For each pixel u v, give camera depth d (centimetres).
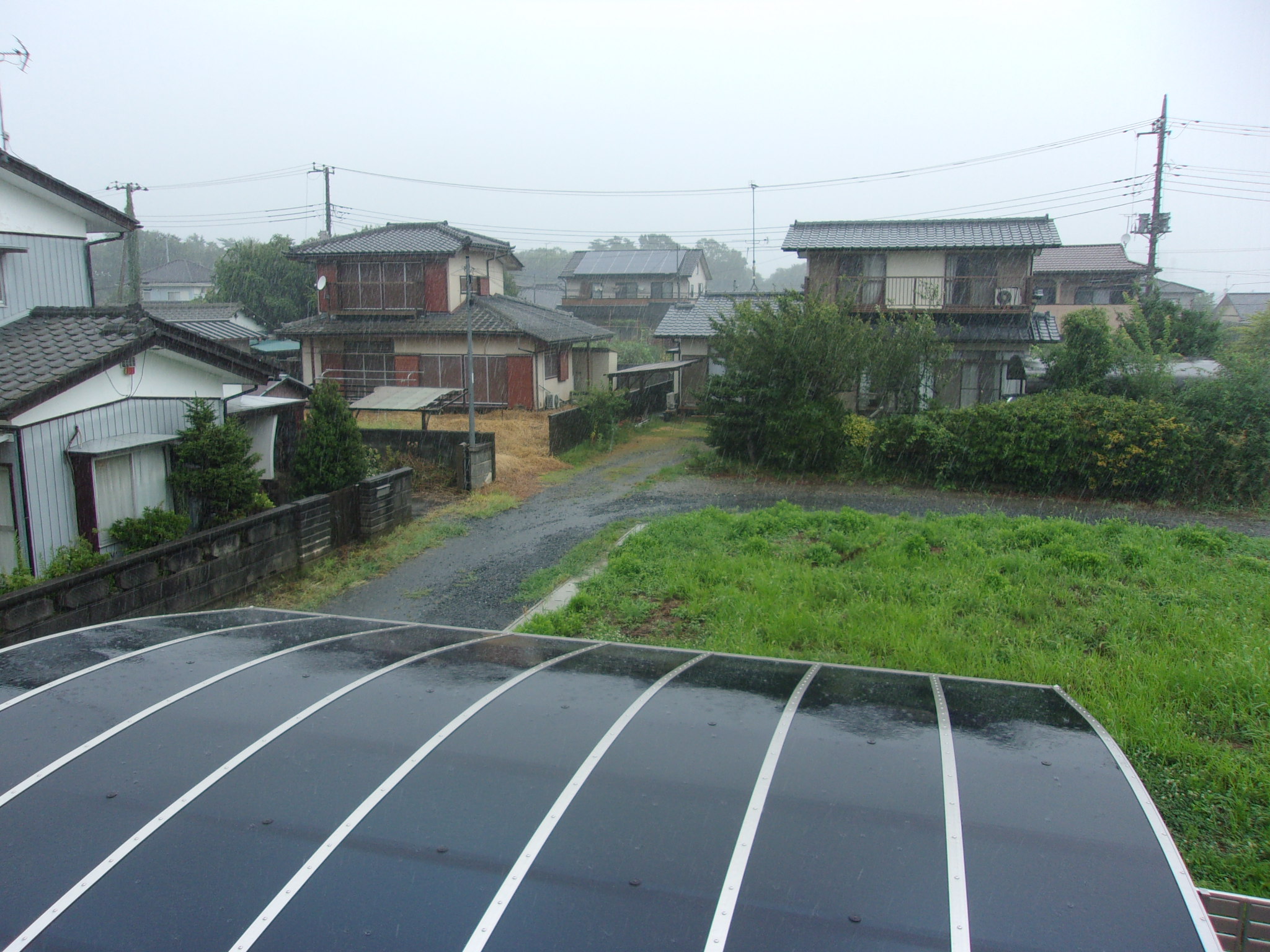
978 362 1978
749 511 1343
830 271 2095
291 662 480
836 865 286
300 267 3584
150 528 930
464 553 1166
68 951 262
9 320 1002
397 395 1795
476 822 314
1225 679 592
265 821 317
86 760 361
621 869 287
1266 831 444
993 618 745
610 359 3080
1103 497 1458
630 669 486
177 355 1029
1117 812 316
